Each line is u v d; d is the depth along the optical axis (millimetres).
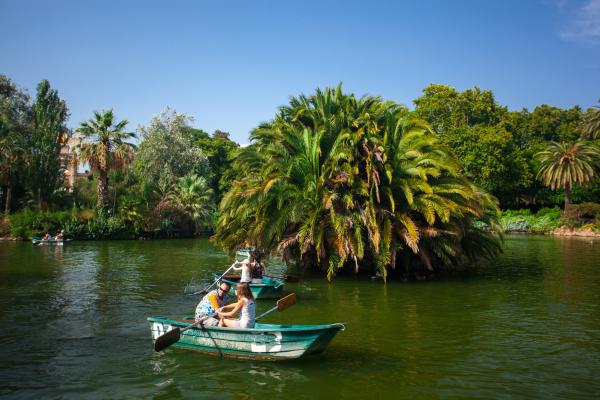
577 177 57156
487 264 26734
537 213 64375
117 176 50250
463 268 24875
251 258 18516
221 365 9359
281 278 21188
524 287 18938
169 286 18516
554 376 8883
